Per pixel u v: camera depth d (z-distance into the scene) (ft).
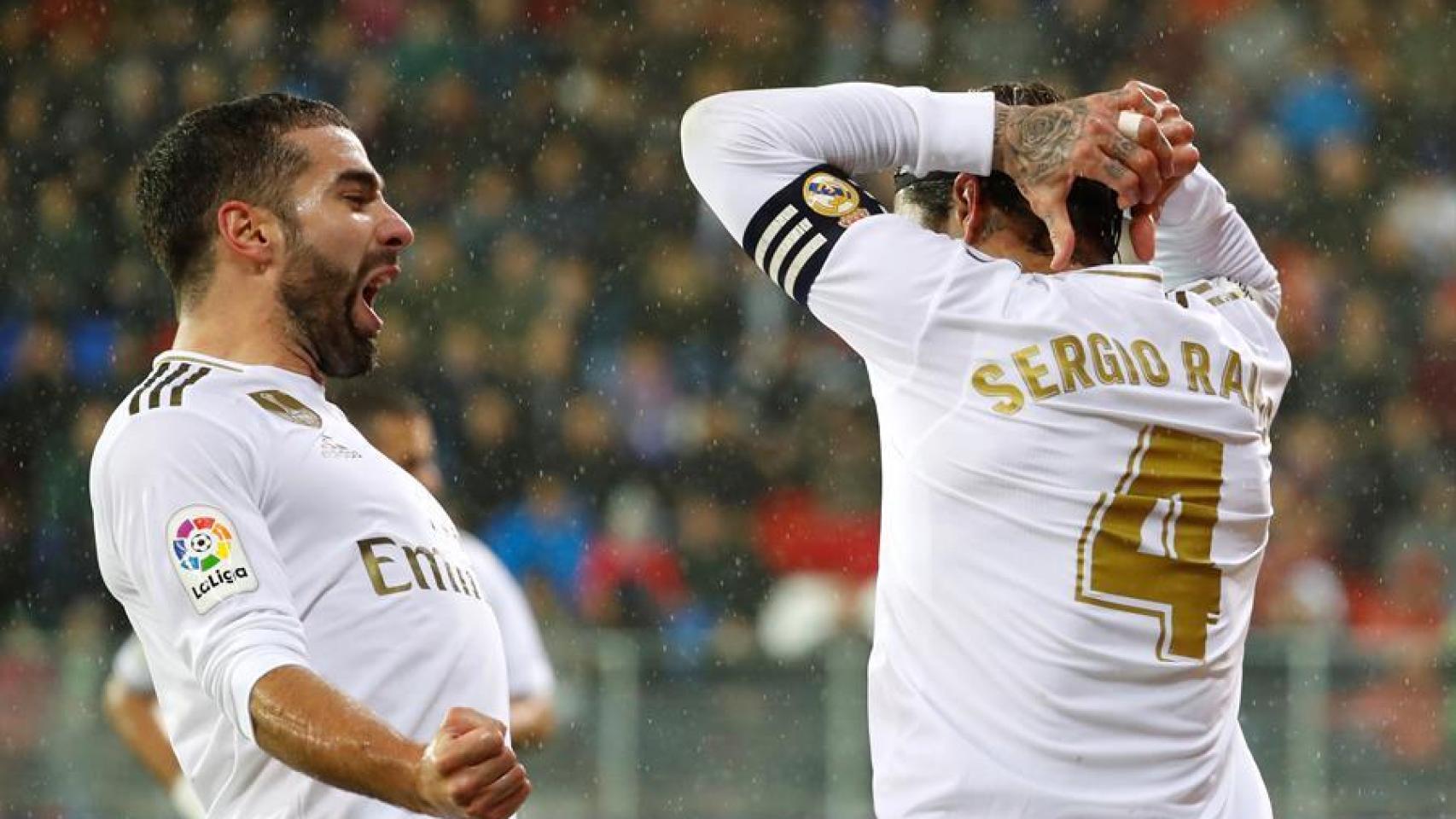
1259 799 33.55
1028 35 150.30
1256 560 32.30
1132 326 31.17
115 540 30.71
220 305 32.86
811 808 95.14
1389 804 93.66
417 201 140.77
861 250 31.40
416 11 147.13
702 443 130.62
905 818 30.86
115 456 30.76
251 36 145.07
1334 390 135.23
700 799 95.25
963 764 30.55
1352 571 128.06
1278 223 143.54
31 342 134.10
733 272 137.39
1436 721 93.71
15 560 126.31
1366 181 144.77
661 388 132.36
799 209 31.89
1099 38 150.20
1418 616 125.70
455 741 25.90
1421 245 142.41
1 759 92.22
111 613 124.67
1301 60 148.66
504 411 130.11
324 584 31.78
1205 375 31.35
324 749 27.45
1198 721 31.32
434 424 129.80
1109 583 30.53
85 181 140.46
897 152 32.68
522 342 132.98
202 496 30.25
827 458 130.21
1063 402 30.48
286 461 31.76
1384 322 138.10
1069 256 31.09
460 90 144.66
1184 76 148.97
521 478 128.67
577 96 145.48
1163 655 30.76
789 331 135.13
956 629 30.86
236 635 29.19
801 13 149.89
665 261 138.00
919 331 30.91
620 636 96.48
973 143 31.99
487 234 138.41
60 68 143.23
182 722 31.86
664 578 124.36
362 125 143.43
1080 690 30.48
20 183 140.15
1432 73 148.36
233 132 32.91
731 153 32.22
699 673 95.91
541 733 55.31
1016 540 30.58
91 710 92.48
